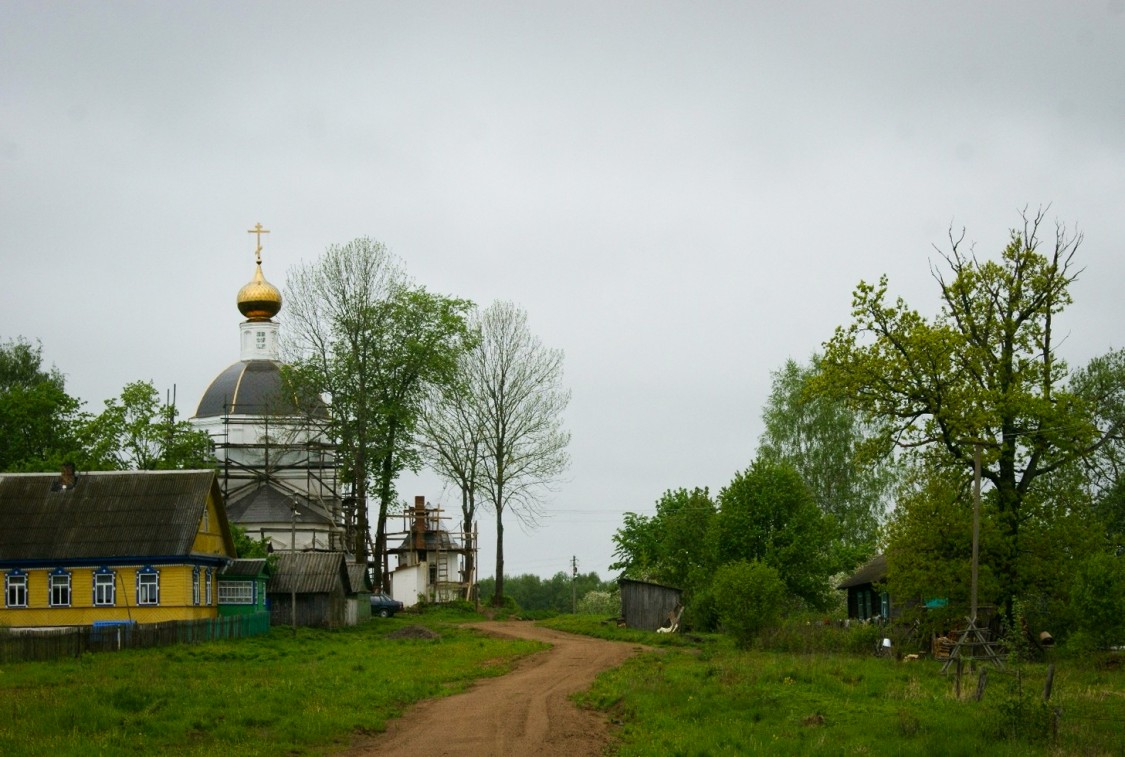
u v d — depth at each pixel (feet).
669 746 84.38
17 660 138.41
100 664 132.57
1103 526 161.17
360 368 261.44
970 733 88.48
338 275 266.36
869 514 284.00
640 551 285.43
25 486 197.77
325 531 279.28
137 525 190.49
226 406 296.51
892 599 177.17
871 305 165.68
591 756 83.82
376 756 83.15
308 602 215.92
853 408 168.96
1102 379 236.22
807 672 121.70
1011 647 137.80
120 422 257.14
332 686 114.62
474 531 306.76
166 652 149.59
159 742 83.87
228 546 208.44
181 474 197.77
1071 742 85.51
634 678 124.36
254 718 93.35
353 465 266.16
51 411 268.62
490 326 272.10
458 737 90.84
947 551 158.61
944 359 159.63
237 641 174.09
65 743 80.38
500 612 266.77
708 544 222.48
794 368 294.87
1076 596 147.95
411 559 311.47
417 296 270.67
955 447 161.99
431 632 199.41
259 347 313.12
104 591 188.03
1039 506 160.25
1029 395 156.25
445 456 271.28
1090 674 132.26
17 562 187.11
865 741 85.92
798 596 214.48
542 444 271.69
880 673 127.24
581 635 214.69
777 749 83.05
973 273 164.96
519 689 121.49
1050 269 163.63
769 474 217.36
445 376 267.59
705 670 127.65
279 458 289.74
